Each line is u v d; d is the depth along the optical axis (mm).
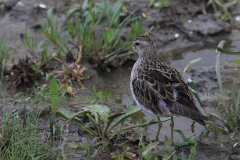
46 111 9703
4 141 8180
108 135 8695
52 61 13047
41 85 12109
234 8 18156
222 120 9383
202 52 14906
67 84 11688
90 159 8109
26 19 16484
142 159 7918
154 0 16984
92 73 12953
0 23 16359
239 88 11453
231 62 13578
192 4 17516
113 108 10758
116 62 13891
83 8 15969
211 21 16781
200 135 9148
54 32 13336
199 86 11883
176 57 14508
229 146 8609
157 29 16047
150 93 8594
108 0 17578
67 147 8500
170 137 9297
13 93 11602
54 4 17391
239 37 16094
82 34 13680
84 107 10391
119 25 14961
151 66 9344
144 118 10250
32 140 8391
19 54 13805
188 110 7871
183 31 16156
